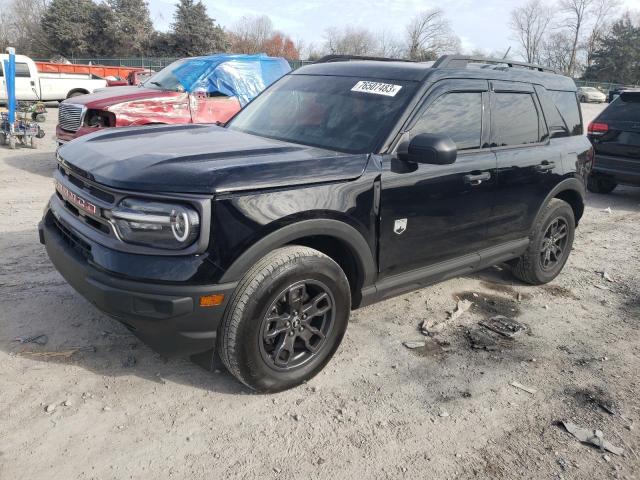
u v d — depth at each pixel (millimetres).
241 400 3082
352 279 3463
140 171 2756
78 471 2482
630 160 8453
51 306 3920
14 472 2438
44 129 14312
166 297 2639
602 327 4348
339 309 3264
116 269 2674
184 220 2613
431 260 3812
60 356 3322
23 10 65188
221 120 8867
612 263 5910
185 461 2604
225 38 58406
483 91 4051
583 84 58625
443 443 2869
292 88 4281
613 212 8336
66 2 55438
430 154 3230
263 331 2938
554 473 2701
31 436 2660
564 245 5141
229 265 2723
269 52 62312
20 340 3455
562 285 5207
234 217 2713
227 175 2738
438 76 3746
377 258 3420
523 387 3424
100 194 2869
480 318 4355
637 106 8430
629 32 69125
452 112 3795
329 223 3062
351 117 3652
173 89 8656
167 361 3377
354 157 3271
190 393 3104
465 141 3885
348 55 4801
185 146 3266
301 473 2592
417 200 3525
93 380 3135
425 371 3531
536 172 4465
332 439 2834
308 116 3848
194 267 2650
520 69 4574
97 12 55844
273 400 3109
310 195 2979
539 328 4262
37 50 59562
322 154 3273
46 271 4527
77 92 19844
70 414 2840
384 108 3604
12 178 8281
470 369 3594
